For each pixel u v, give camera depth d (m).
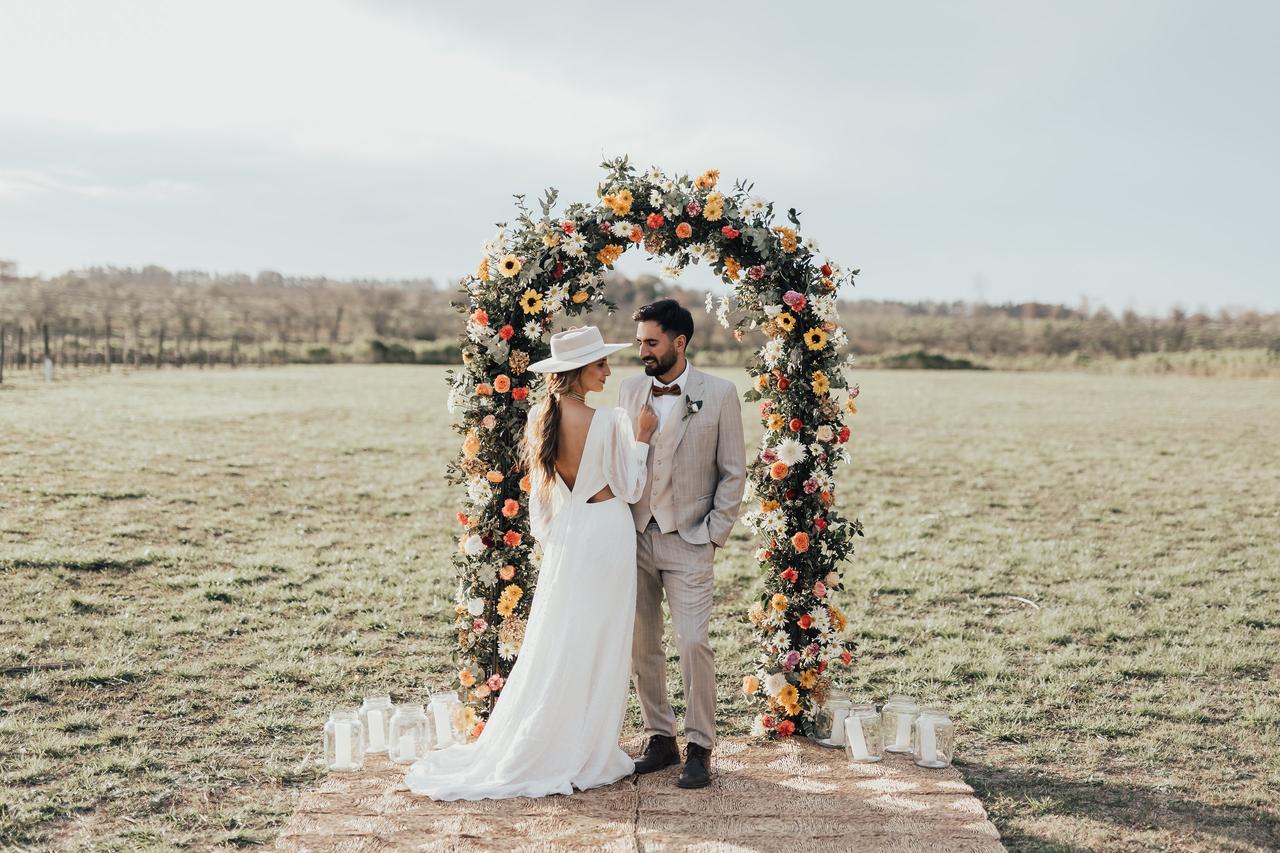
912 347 60.47
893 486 13.51
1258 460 15.83
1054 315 73.62
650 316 4.61
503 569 4.90
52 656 6.15
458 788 4.27
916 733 4.83
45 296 72.31
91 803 4.27
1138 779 4.66
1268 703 5.66
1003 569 8.95
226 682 5.86
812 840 3.84
